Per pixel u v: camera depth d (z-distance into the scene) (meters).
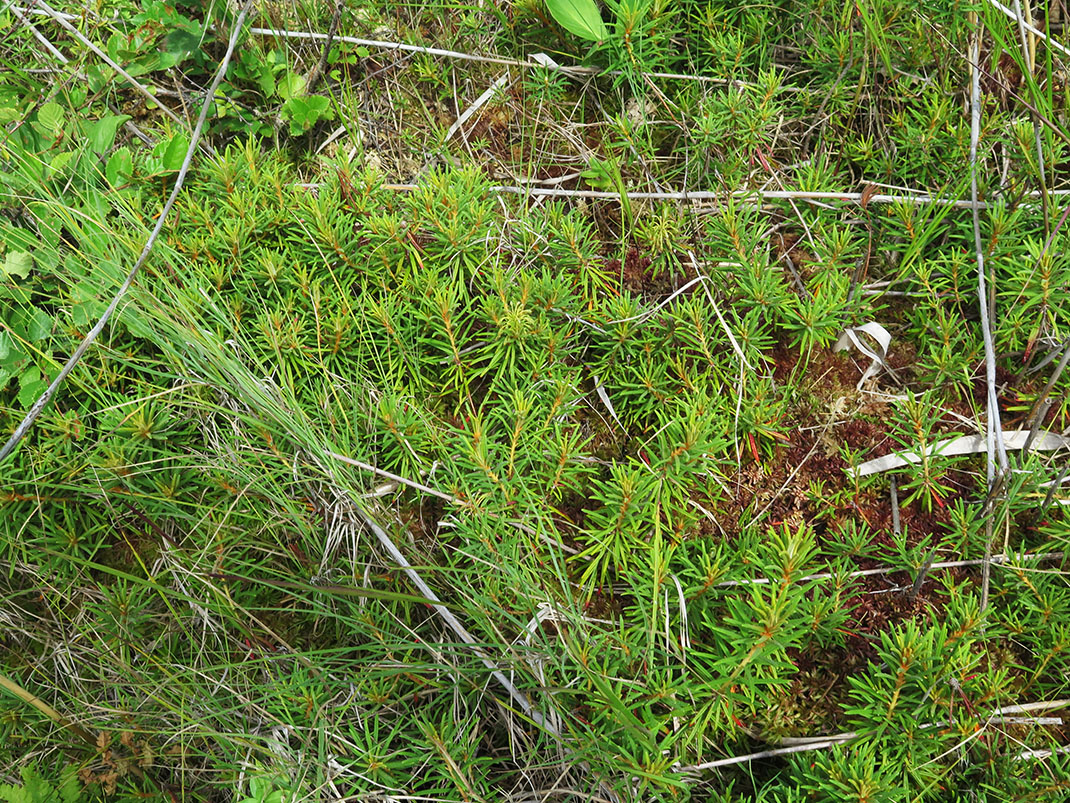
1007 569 0.57
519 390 0.61
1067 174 0.67
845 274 0.66
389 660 0.56
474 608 0.56
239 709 0.58
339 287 0.64
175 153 0.67
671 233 0.67
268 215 0.65
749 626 0.51
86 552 0.61
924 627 0.57
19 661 0.60
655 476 0.58
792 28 0.73
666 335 0.63
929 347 0.64
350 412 0.63
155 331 0.61
